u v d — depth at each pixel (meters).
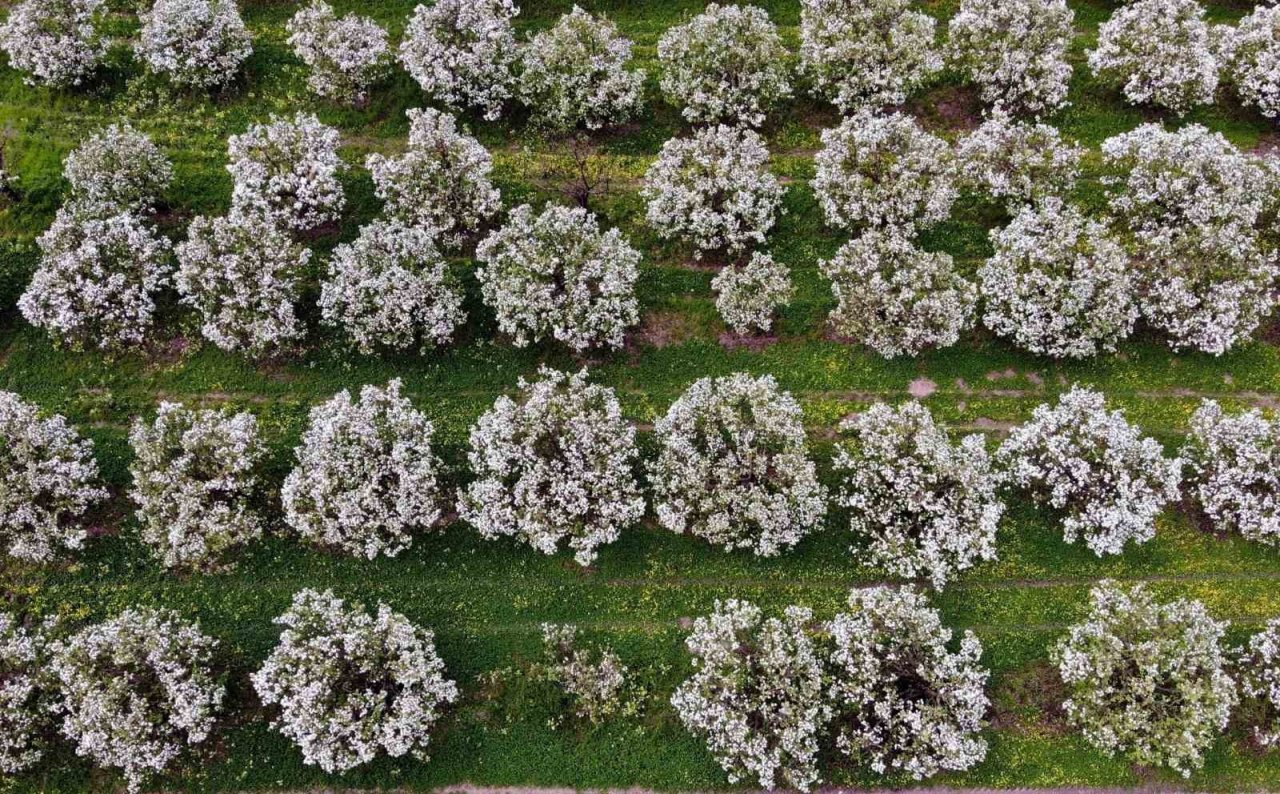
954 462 37.88
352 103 49.31
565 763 35.88
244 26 50.75
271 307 41.00
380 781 35.78
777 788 35.59
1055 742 36.00
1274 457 38.09
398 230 43.12
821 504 37.59
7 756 34.91
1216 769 35.50
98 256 41.56
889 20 47.91
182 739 35.72
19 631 36.72
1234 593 38.19
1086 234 44.03
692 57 47.22
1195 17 47.47
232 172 44.06
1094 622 36.22
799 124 49.38
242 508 38.06
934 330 41.56
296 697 34.34
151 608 38.06
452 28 47.94
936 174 44.38
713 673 34.66
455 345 43.38
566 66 46.84
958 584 38.72
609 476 37.59
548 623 38.12
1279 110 47.25
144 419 41.81
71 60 48.06
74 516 39.78
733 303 41.66
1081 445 38.28
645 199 46.53
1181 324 41.69
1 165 47.62
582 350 43.09
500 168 47.81
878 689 35.88
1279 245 44.34
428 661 36.34
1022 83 47.34
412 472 37.81
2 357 43.19
